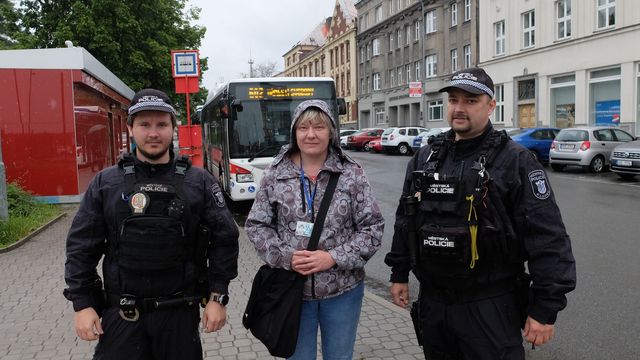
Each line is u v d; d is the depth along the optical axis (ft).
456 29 119.03
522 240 8.07
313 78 36.58
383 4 161.99
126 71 97.76
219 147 42.80
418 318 9.14
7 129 40.09
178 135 41.57
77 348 14.01
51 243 27.63
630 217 31.22
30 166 40.60
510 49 97.25
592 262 21.56
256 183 35.60
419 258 8.56
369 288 20.04
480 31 106.01
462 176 8.21
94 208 8.27
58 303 17.72
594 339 14.19
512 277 8.26
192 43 111.96
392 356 13.17
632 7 71.67
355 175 9.26
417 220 8.57
